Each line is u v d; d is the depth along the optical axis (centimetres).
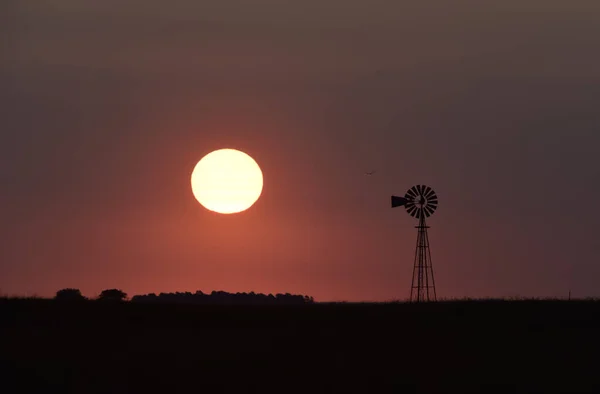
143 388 12444
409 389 12712
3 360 14062
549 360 15088
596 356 15562
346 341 16762
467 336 17750
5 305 19962
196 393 12238
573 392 12825
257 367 13912
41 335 16762
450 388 12862
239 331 17962
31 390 12306
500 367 14362
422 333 18025
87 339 16462
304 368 13888
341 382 12962
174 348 15650
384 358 14950
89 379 12900
